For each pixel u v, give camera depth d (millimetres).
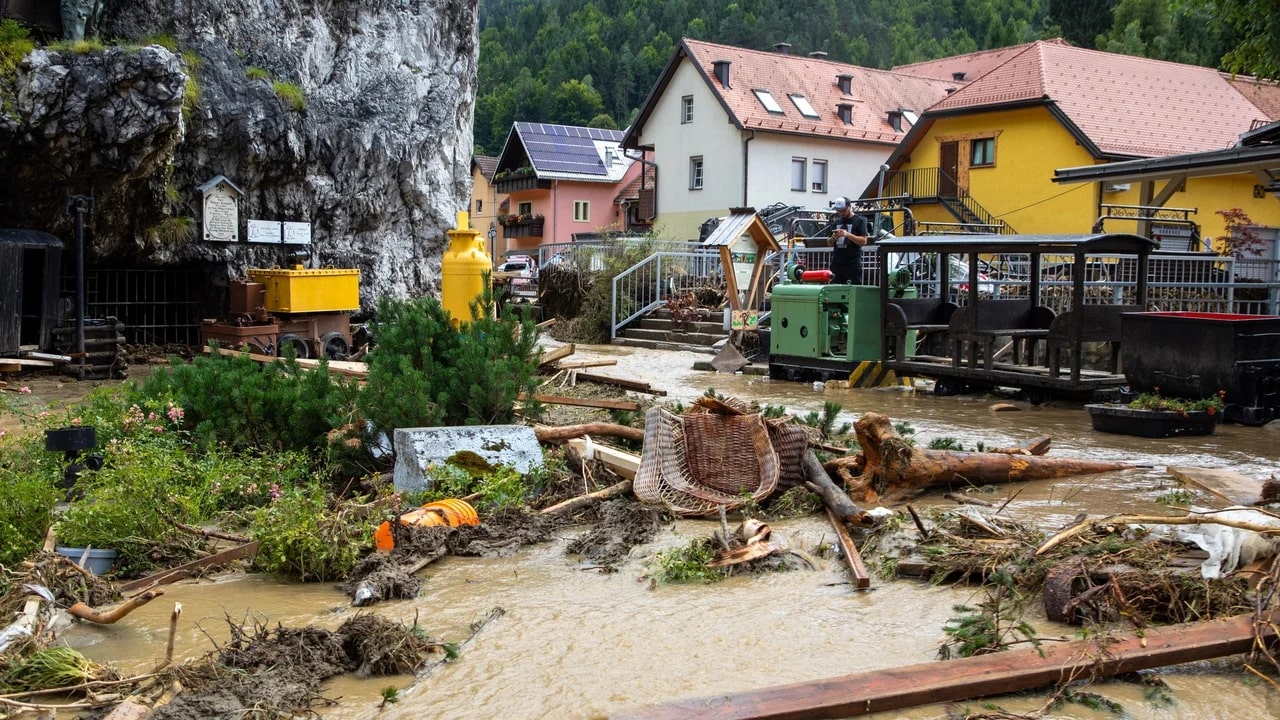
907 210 25969
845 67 50312
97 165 14281
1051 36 70250
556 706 4059
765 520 6922
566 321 26188
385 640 4520
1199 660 4355
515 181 61375
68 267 16203
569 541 6562
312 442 8352
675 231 48812
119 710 3863
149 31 16578
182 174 16531
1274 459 9148
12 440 8320
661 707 3818
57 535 6016
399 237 20031
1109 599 4793
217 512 7105
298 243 18047
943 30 95562
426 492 7129
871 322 14961
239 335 15430
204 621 5125
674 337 22812
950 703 3980
